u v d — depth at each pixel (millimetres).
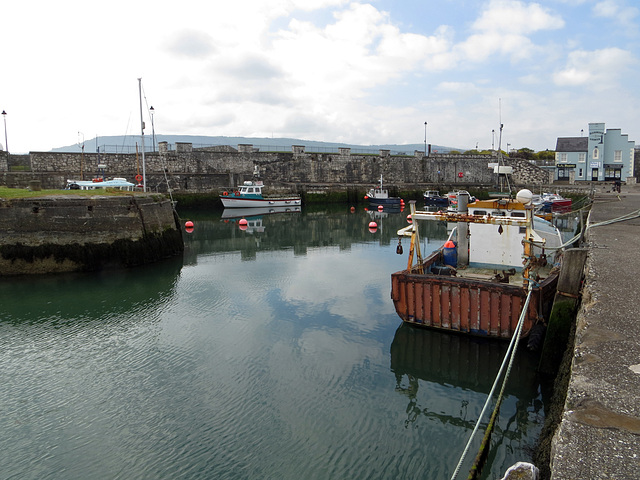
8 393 9414
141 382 9828
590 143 53250
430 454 7395
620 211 18328
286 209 45344
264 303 15070
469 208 13367
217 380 9898
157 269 20094
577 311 8391
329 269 20047
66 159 39062
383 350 11367
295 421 8352
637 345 4902
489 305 10422
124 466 7180
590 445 3393
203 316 13891
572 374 4387
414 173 58406
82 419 8484
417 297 11289
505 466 6934
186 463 7234
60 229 18781
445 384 9656
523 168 54969
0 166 37531
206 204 45188
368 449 7539
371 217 40438
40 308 14703
